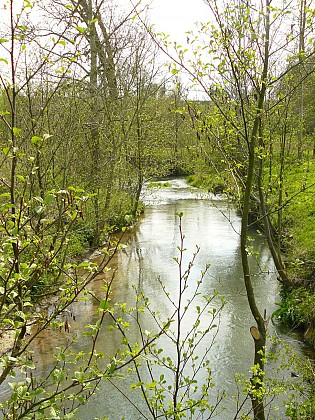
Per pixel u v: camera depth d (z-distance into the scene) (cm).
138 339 933
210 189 1058
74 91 1097
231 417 670
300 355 856
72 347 893
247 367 830
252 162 545
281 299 1142
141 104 1823
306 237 1302
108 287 336
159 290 1230
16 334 298
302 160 1134
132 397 727
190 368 820
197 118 610
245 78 549
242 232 558
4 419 296
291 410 584
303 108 1345
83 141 1395
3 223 305
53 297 689
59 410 338
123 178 1734
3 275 317
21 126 907
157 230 1953
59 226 414
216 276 1338
